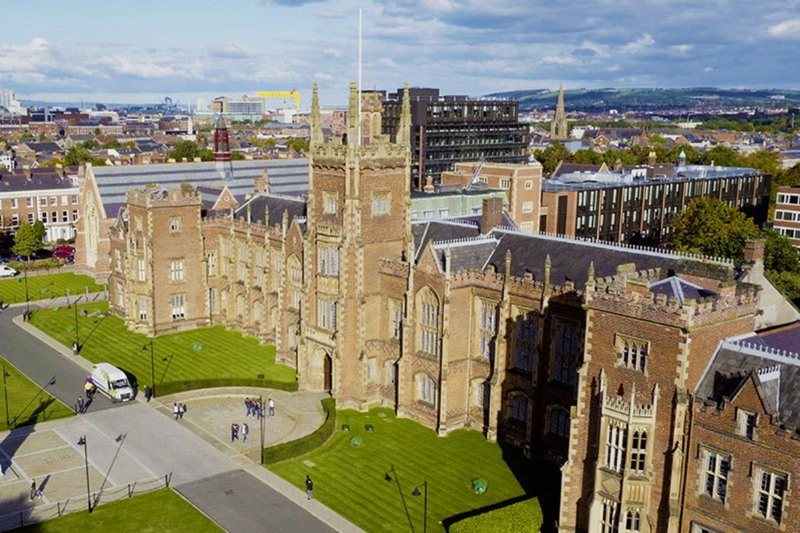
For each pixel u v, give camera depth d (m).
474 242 97.00
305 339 107.69
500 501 77.62
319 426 96.50
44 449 89.75
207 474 83.94
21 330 137.25
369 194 99.25
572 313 82.12
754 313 67.06
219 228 138.75
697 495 61.47
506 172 171.88
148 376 113.75
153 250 132.12
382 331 102.44
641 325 63.19
